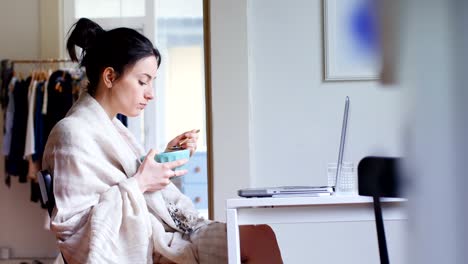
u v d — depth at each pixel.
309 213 1.62
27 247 5.45
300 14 3.43
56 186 1.76
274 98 3.43
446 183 0.57
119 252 1.69
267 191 1.67
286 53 3.44
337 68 3.39
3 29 5.46
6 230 5.45
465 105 0.56
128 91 1.95
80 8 5.55
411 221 0.61
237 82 3.39
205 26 3.48
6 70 5.21
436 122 0.57
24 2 5.47
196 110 5.82
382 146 1.02
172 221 1.91
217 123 3.38
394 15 0.60
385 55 0.60
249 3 3.43
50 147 1.83
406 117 0.60
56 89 5.03
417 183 0.59
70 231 1.71
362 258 3.27
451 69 0.57
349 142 3.38
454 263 0.57
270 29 3.43
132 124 5.64
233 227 1.57
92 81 1.99
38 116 5.04
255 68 3.43
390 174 0.99
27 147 5.01
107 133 1.89
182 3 5.80
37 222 5.45
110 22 5.59
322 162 3.42
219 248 1.81
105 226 1.67
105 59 1.94
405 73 0.59
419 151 0.59
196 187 5.86
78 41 2.03
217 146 3.38
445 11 0.57
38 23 5.46
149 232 1.75
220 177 3.37
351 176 1.84
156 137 5.68
